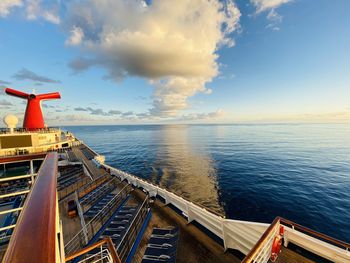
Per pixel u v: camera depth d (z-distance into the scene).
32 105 32.84
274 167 32.75
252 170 31.22
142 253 6.70
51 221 1.49
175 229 7.95
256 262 4.03
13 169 19.16
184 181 26.78
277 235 4.96
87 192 14.33
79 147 44.28
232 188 23.25
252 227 6.14
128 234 7.63
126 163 41.00
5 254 1.06
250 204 18.75
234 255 6.52
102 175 19.20
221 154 47.12
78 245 7.66
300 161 37.06
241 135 107.44
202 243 7.16
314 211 16.98
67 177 19.20
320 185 23.42
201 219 8.23
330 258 4.84
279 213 16.75
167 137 109.06
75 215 10.43
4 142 23.27
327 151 47.97
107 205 10.86
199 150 55.31
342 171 29.55
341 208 17.39
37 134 26.50
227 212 17.23
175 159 42.97
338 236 13.46
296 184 23.97
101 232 8.07
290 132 122.88
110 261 3.36
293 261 4.93
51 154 4.26
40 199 1.84
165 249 6.71
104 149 63.19
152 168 35.50
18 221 1.48
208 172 31.05
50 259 1.06
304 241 5.23
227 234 6.90
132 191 13.34
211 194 21.61
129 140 94.62
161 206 10.33
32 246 1.14
